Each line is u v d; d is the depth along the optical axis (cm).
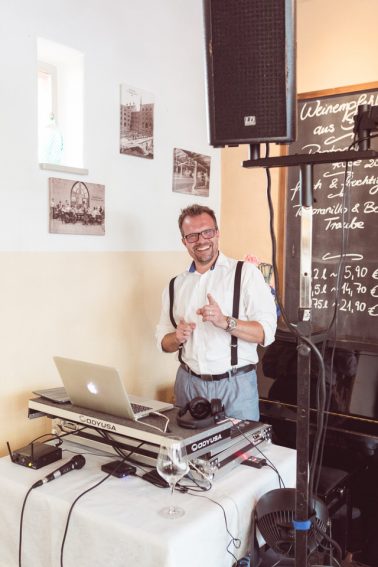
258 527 162
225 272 234
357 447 231
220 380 229
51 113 238
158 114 279
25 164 218
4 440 217
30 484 168
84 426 195
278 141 139
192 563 143
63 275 236
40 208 225
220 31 138
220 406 182
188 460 163
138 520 146
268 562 181
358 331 275
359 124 137
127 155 263
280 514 158
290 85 136
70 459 187
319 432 142
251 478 175
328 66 283
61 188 231
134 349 273
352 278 277
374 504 233
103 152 251
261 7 134
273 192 302
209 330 230
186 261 301
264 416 258
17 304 218
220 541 154
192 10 296
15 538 169
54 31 226
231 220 321
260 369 266
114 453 190
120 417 185
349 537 239
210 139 143
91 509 152
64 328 237
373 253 271
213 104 141
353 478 233
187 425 174
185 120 296
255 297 228
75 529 153
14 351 218
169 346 241
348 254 277
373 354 238
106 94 250
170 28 283
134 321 272
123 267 264
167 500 158
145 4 267
